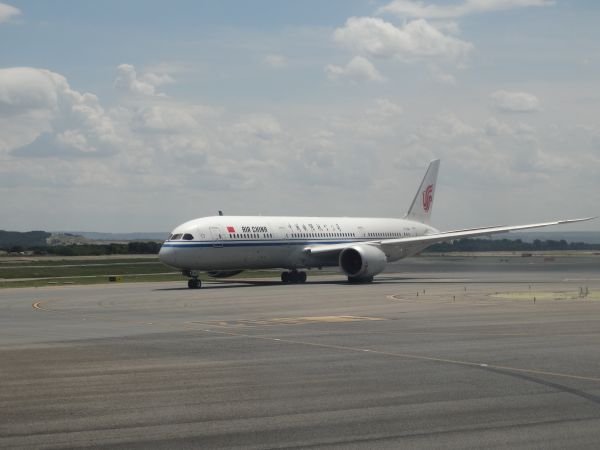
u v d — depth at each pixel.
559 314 33.28
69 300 46.12
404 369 19.38
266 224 62.53
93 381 17.95
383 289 53.75
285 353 22.31
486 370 19.12
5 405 15.38
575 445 12.32
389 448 12.20
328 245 66.62
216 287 59.47
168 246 56.72
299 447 12.29
